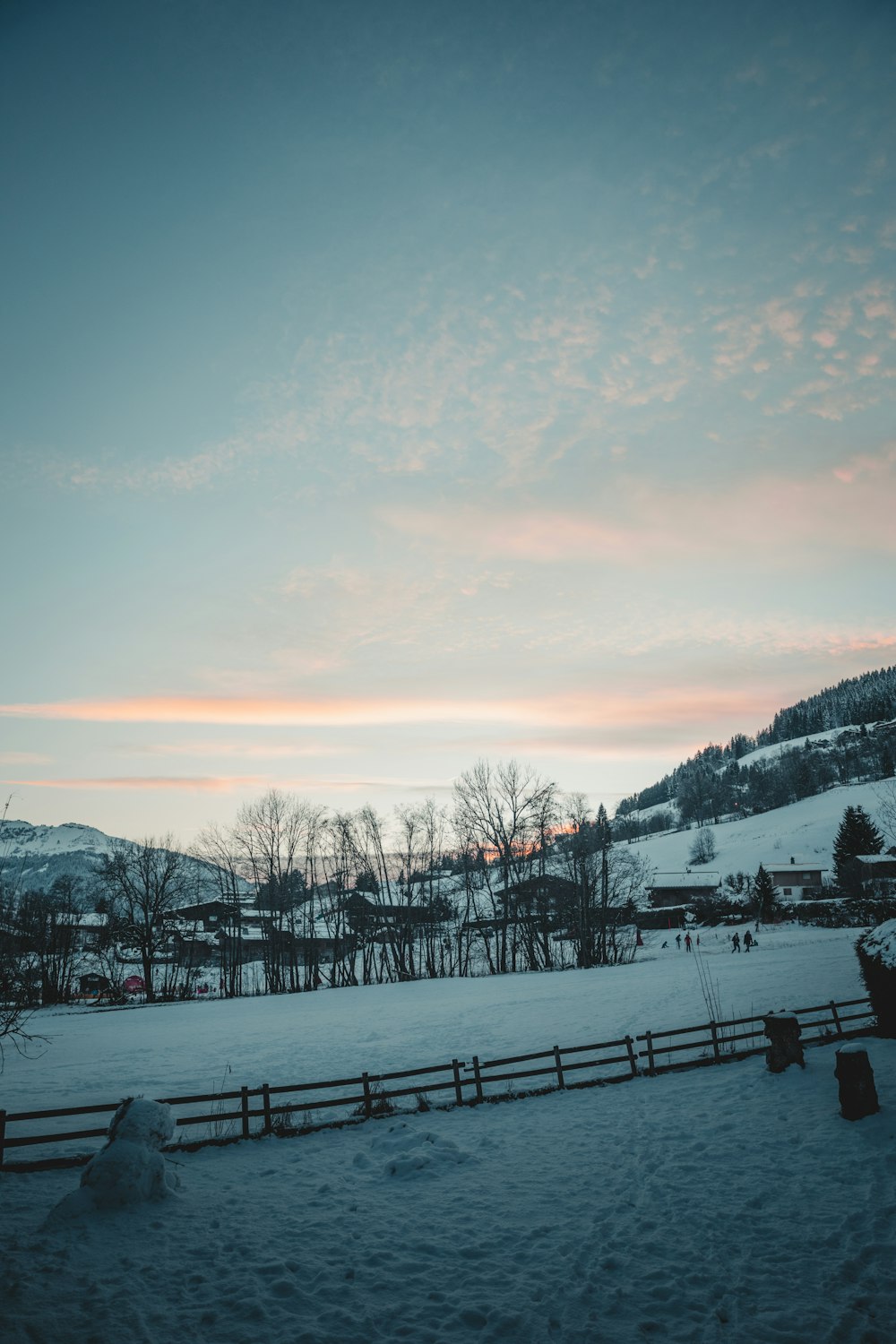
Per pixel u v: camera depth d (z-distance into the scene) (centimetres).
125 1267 831
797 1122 1261
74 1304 752
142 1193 995
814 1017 2327
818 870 11894
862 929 7450
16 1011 1720
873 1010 1822
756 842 15912
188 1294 780
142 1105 1111
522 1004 3391
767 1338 689
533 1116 1416
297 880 7450
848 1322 704
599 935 7062
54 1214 940
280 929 7206
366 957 7125
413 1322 730
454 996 4178
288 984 7262
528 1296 775
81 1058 2589
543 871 6819
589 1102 1492
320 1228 938
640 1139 1248
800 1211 931
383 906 7206
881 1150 1090
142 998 6109
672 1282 791
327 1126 1355
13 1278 793
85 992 6662
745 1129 1254
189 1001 5419
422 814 7638
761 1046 1959
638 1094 1532
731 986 3322
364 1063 2241
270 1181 1099
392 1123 1389
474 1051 2311
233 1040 2898
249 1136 1294
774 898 9500
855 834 10419
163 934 6550
